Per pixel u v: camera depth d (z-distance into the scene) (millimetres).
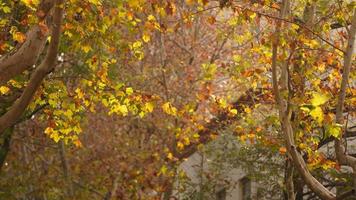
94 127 28234
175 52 27734
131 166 24469
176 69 26422
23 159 25812
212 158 23297
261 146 18328
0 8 13891
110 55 16312
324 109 12820
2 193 25031
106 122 28219
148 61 26703
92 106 14406
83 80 14227
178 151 22234
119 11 13477
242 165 20562
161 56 25375
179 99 24969
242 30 17406
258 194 20156
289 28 12516
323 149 17766
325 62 13953
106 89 14414
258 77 15102
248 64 14648
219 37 18672
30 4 11102
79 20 14133
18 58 10531
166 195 22391
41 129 24812
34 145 25969
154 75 25438
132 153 25078
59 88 13773
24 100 10570
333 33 17438
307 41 12969
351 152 17156
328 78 13969
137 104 14102
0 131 10633
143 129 26344
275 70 11367
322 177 16484
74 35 13477
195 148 22344
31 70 14805
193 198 23109
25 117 17047
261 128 16547
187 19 13969
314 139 13648
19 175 25672
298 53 13992
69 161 27016
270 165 19188
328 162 13227
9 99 15141
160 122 25422
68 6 13102
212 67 17984
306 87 14469
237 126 17219
